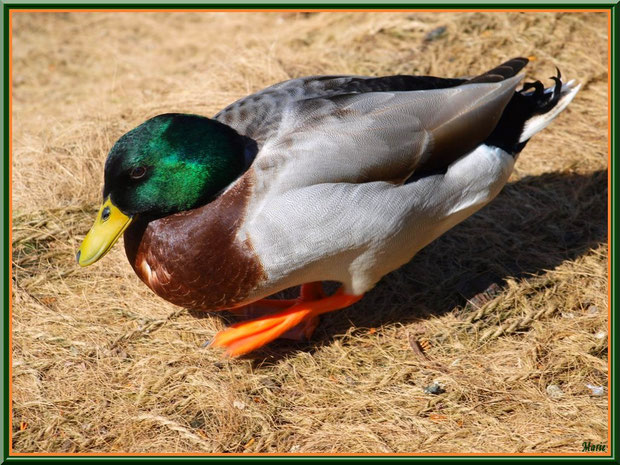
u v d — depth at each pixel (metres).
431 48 6.91
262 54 6.83
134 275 4.84
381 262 4.05
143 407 3.96
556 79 4.22
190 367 4.15
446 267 4.88
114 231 3.80
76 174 5.63
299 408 3.94
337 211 3.70
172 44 8.30
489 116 3.98
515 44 6.86
